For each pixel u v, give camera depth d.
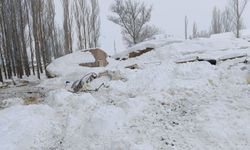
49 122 6.14
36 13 20.88
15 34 21.00
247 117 5.60
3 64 20.77
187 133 5.40
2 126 5.96
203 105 6.53
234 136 5.05
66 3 24.17
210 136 5.14
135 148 4.63
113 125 5.68
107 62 16.09
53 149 5.32
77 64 15.34
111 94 8.27
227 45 15.68
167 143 5.07
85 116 6.30
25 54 21.31
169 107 6.78
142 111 6.50
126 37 32.59
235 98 6.62
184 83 8.00
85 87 9.47
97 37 27.73
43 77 19.44
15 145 5.27
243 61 10.10
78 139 5.51
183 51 14.89
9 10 21.30
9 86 15.38
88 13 26.66
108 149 4.93
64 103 7.21
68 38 24.31
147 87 8.27
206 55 12.22
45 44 24.58
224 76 8.48
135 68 12.60
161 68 9.80
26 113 6.54
